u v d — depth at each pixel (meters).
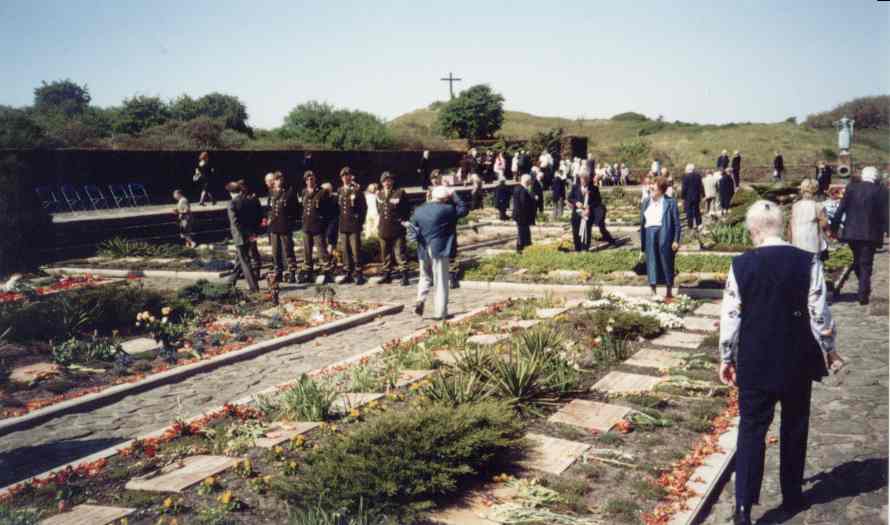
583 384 7.46
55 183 23.28
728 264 14.71
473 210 33.09
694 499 4.93
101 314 11.05
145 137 32.62
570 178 39.94
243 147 35.25
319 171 34.47
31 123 24.41
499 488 5.10
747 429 4.68
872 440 5.95
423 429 5.27
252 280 14.22
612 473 5.34
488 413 5.70
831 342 4.61
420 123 88.31
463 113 59.72
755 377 4.60
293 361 9.44
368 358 8.94
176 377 8.69
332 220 15.95
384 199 15.26
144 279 16.72
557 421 6.38
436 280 11.71
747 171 52.75
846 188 11.44
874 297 12.06
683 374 7.64
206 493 5.02
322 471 4.94
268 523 4.62
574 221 19.03
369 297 13.94
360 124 43.75
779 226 4.80
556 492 4.91
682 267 14.80
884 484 5.10
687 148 67.56
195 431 6.39
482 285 14.67
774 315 4.57
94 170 24.69
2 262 15.59
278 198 15.68
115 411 7.62
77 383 8.42
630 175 55.84
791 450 4.80
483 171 44.44
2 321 10.01
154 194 26.95
